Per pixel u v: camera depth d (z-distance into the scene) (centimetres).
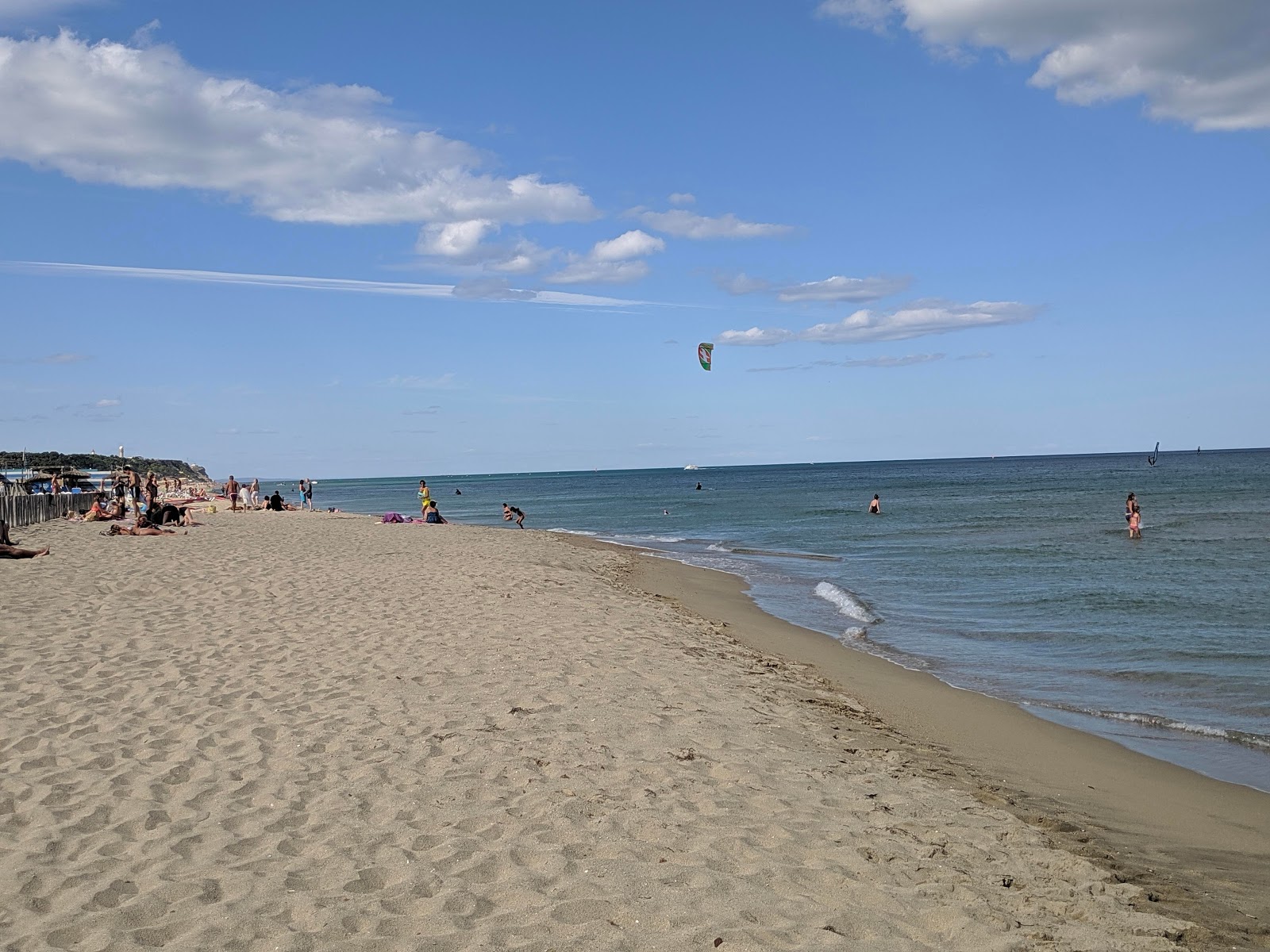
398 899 404
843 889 438
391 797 532
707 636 1230
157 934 368
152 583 1312
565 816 509
